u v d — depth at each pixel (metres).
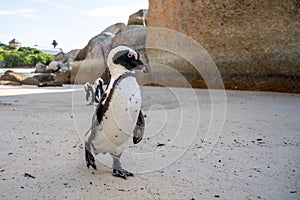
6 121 5.84
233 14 11.56
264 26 10.77
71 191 2.64
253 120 5.82
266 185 2.81
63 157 3.59
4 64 69.44
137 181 2.88
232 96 9.38
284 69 10.50
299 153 3.79
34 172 3.10
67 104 8.31
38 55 78.50
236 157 3.65
